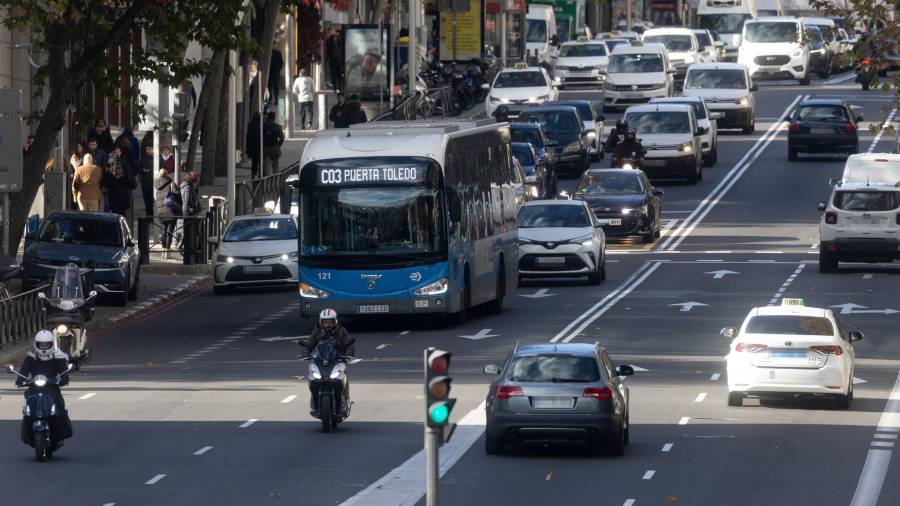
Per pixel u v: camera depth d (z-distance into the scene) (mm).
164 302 106938
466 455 58219
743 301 102750
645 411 67750
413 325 95750
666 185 169625
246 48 104625
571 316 97562
